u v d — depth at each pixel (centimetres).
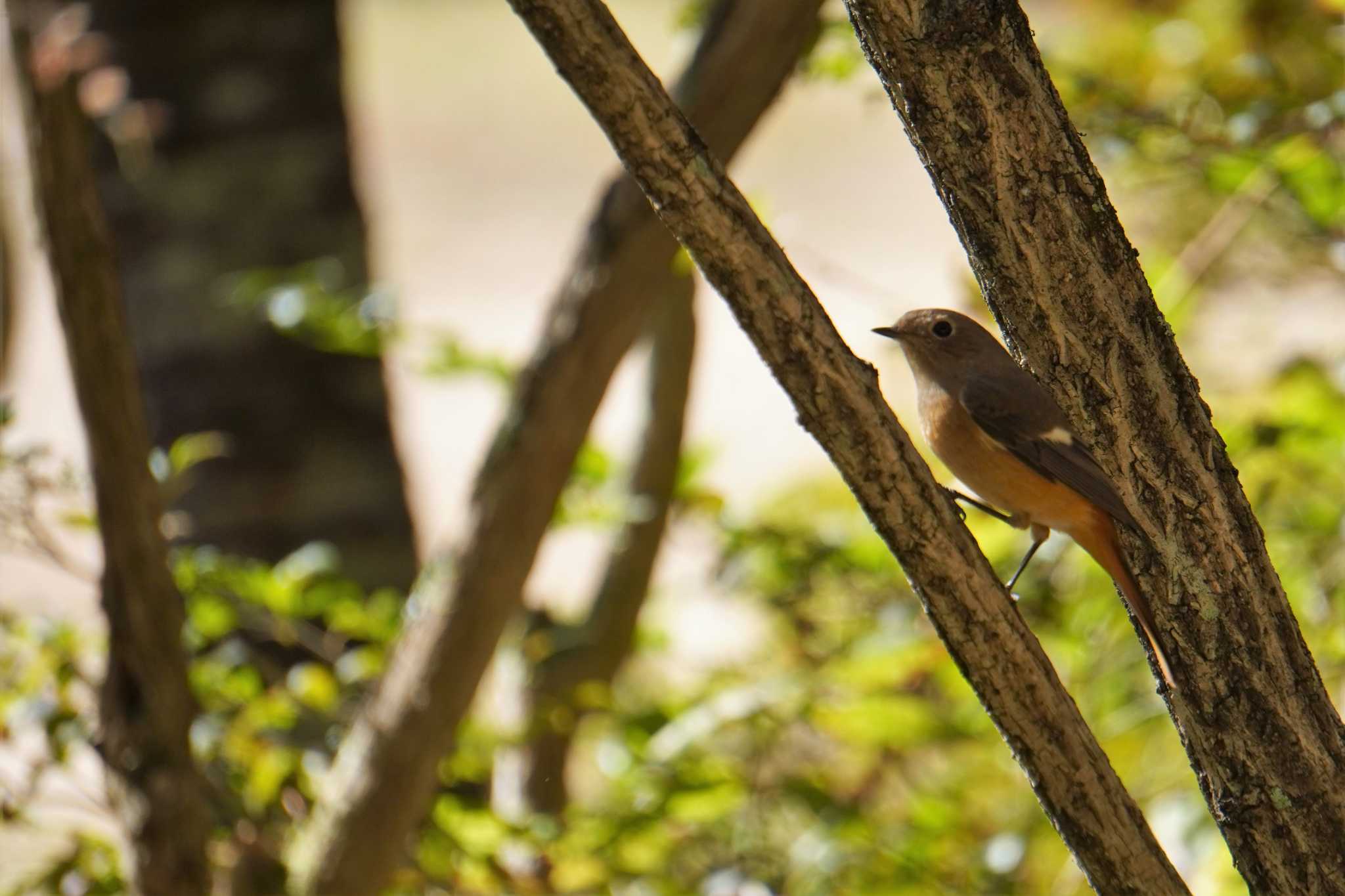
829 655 901
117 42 1107
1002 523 905
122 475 668
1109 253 524
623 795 819
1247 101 858
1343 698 888
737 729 843
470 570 758
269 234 1125
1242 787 539
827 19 818
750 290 476
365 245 1173
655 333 1025
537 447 765
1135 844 502
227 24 1120
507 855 820
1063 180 516
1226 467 543
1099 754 504
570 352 765
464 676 748
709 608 1395
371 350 945
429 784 748
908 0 497
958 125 509
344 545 1113
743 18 737
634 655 1053
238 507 1098
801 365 480
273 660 978
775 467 2198
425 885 795
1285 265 1007
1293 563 841
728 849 848
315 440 1115
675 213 471
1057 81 855
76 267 655
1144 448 534
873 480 489
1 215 891
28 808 718
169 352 1111
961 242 540
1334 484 863
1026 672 500
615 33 461
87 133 666
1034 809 852
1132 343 529
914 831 825
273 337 1109
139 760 679
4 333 909
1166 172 910
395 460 1152
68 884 714
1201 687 542
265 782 779
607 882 783
